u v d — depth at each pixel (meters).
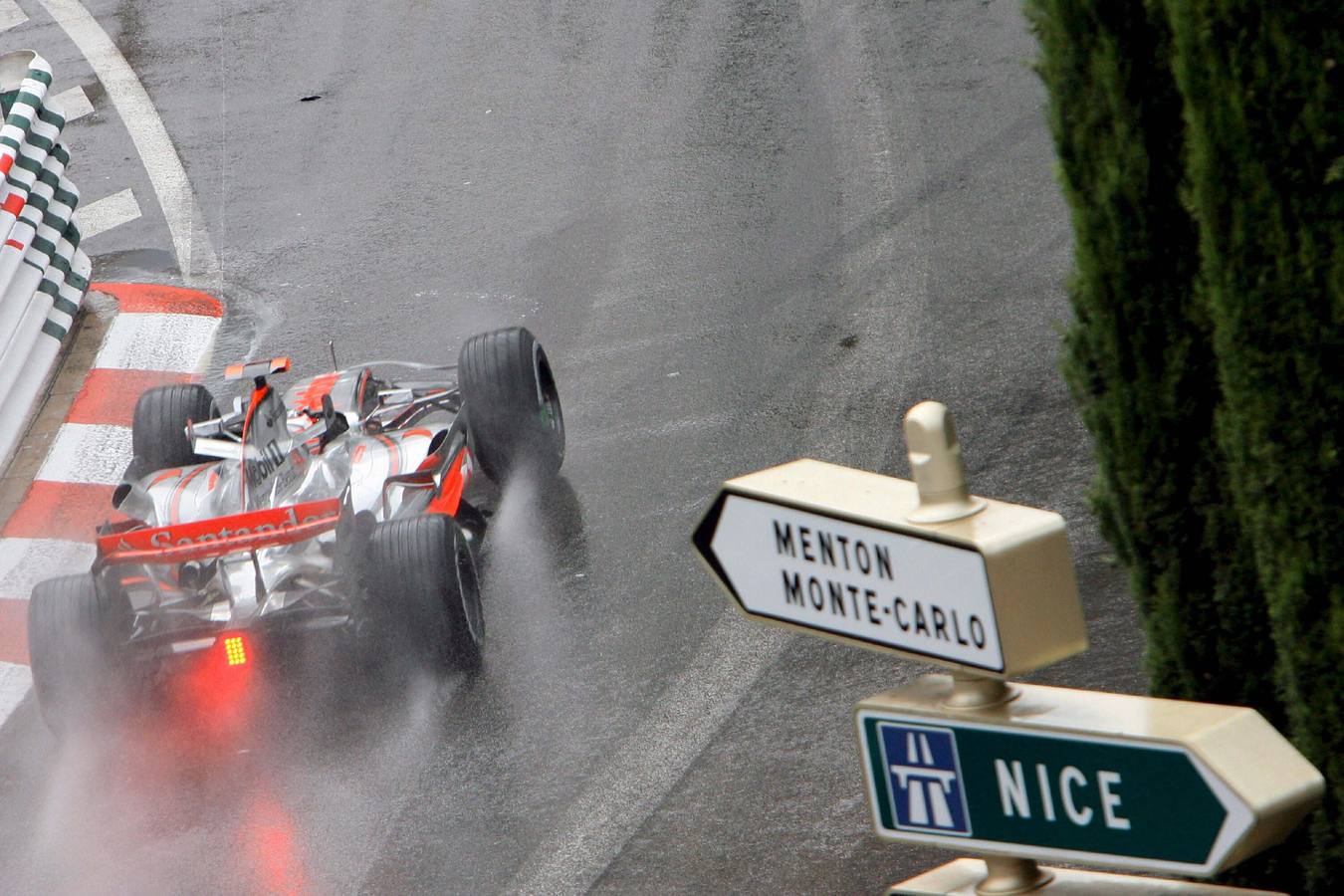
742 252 42.12
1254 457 11.14
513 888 19.66
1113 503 13.16
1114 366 12.62
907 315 36.22
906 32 55.56
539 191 48.91
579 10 64.25
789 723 22.08
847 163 46.34
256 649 24.91
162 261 48.19
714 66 56.38
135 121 59.06
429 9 66.81
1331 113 10.08
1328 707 11.26
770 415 32.75
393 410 32.09
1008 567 7.78
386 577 24.41
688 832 20.02
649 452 32.25
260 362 28.08
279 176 53.25
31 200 41.66
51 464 37.38
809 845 19.19
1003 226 40.06
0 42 68.44
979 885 8.80
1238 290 10.80
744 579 9.01
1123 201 12.21
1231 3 10.27
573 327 39.69
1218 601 12.84
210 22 68.12
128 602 25.97
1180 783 7.53
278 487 26.36
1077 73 12.35
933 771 8.58
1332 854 11.75
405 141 54.38
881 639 8.41
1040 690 8.40
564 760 22.41
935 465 8.05
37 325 40.44
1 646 29.69
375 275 45.22
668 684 23.84
